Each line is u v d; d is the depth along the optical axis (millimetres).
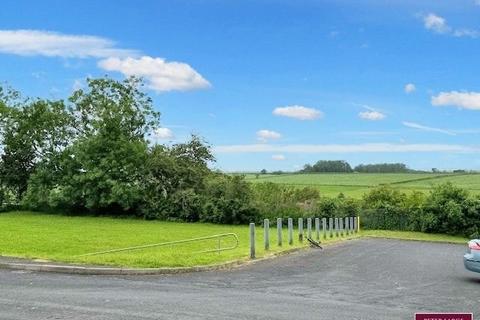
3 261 15398
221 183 50969
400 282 15344
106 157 52469
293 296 12375
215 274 15711
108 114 53344
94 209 54406
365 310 10922
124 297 11320
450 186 50156
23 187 57438
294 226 49375
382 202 54812
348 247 28531
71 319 9172
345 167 122625
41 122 55531
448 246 35312
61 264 15102
